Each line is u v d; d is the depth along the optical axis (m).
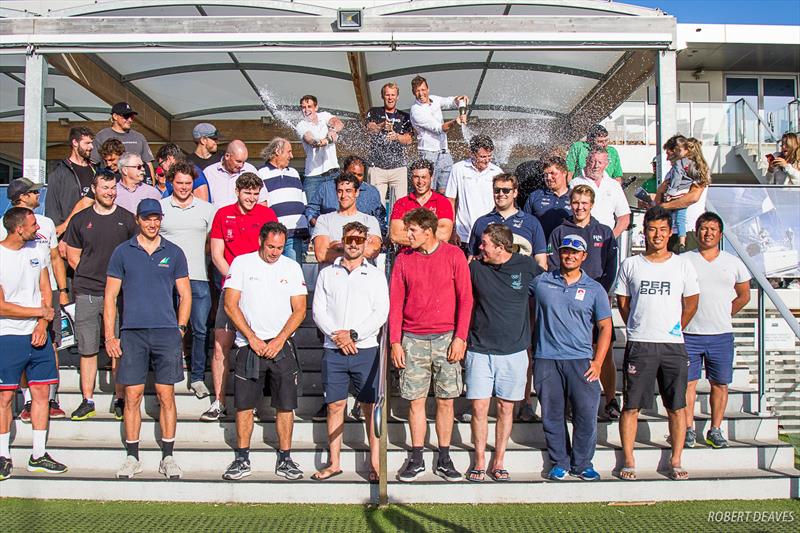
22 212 5.30
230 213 6.01
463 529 4.59
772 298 5.71
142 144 7.41
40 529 4.55
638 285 5.29
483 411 5.20
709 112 17.19
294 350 5.31
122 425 5.73
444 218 6.20
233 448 5.48
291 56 8.37
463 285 5.18
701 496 5.20
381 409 4.68
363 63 8.70
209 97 10.18
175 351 5.30
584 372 5.16
